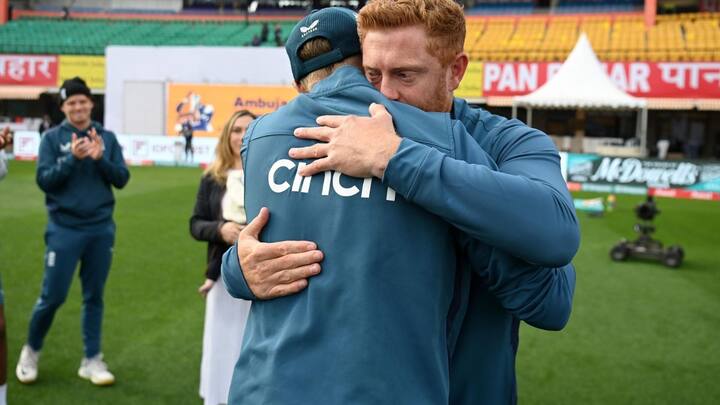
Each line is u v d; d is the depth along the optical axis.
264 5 38.34
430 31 1.41
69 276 4.02
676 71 20.77
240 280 1.46
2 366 2.94
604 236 9.89
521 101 14.34
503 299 1.41
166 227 9.80
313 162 1.39
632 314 5.80
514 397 1.57
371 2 1.44
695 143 25.91
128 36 31.38
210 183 3.47
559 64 21.39
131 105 23.55
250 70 23.14
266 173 1.49
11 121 26.66
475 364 1.48
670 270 7.63
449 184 1.27
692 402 3.92
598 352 4.81
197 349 4.75
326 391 1.30
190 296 6.16
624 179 11.45
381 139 1.33
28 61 26.02
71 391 3.94
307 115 1.49
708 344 5.00
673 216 12.10
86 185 4.05
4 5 32.88
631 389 4.12
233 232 3.18
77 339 4.89
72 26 32.72
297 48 1.61
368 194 1.34
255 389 1.40
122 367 4.38
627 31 26.33
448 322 1.44
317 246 1.38
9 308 5.62
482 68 22.14
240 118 3.48
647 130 26.39
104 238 4.12
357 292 1.32
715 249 8.99
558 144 22.97
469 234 1.31
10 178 15.94
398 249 1.33
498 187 1.28
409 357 1.32
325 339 1.34
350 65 1.58
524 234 1.27
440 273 1.36
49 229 4.02
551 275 1.41
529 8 31.81
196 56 23.34
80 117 4.14
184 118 23.25
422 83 1.45
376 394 1.29
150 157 21.86
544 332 5.29
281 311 1.42
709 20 26.53
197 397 3.91
